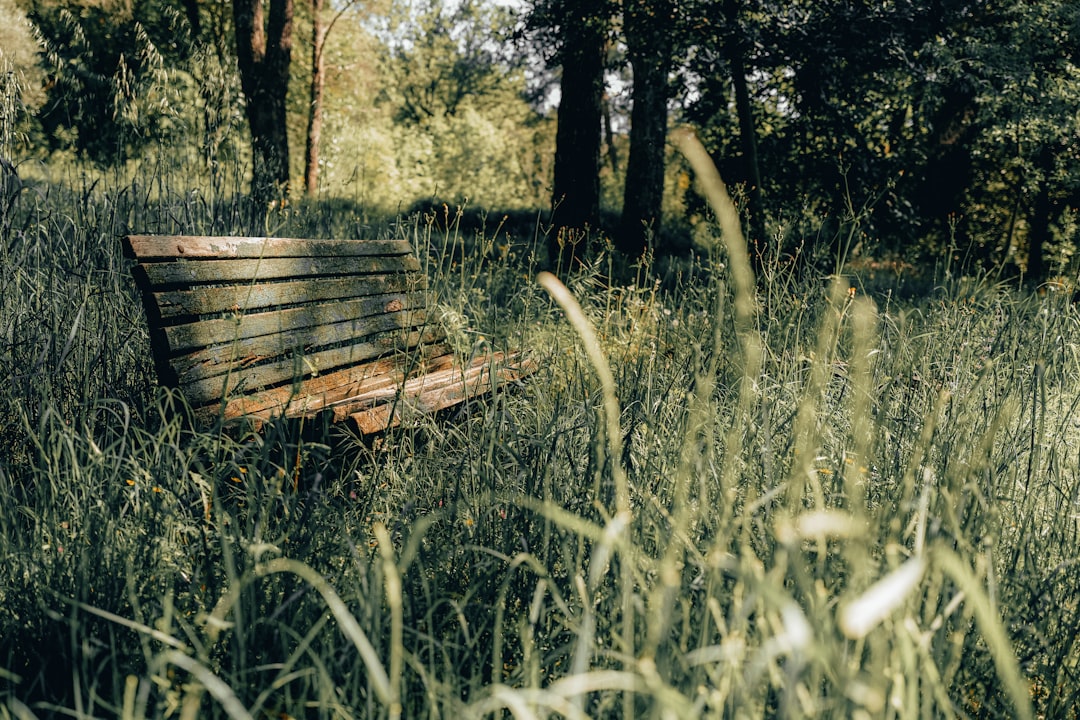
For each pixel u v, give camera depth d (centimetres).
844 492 271
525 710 126
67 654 212
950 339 464
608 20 1133
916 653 175
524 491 291
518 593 249
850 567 216
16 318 361
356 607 229
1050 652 236
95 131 534
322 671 174
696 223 1881
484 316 613
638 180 1552
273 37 1412
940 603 223
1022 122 1470
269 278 390
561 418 356
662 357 390
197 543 248
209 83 582
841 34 1063
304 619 223
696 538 249
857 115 1170
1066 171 1568
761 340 392
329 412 318
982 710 221
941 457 310
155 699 200
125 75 521
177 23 599
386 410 340
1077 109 1427
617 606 207
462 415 380
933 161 1748
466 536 269
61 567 231
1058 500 312
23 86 487
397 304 484
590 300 642
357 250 475
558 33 1127
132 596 197
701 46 1065
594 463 290
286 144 1443
